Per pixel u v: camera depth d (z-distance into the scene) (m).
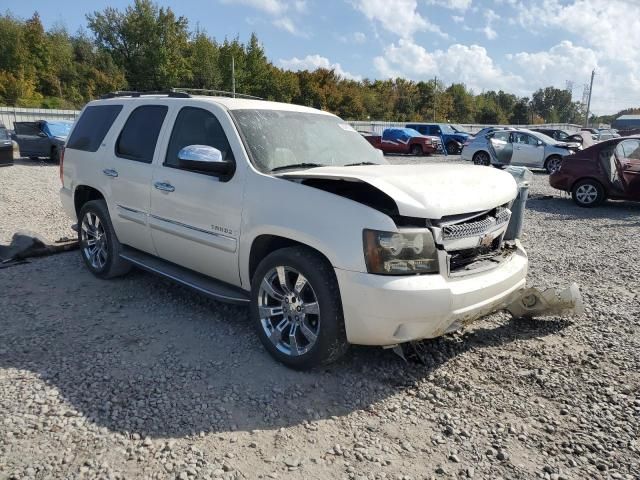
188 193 4.33
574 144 20.39
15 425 2.98
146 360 3.82
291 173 3.74
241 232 3.93
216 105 4.39
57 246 6.68
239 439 2.93
